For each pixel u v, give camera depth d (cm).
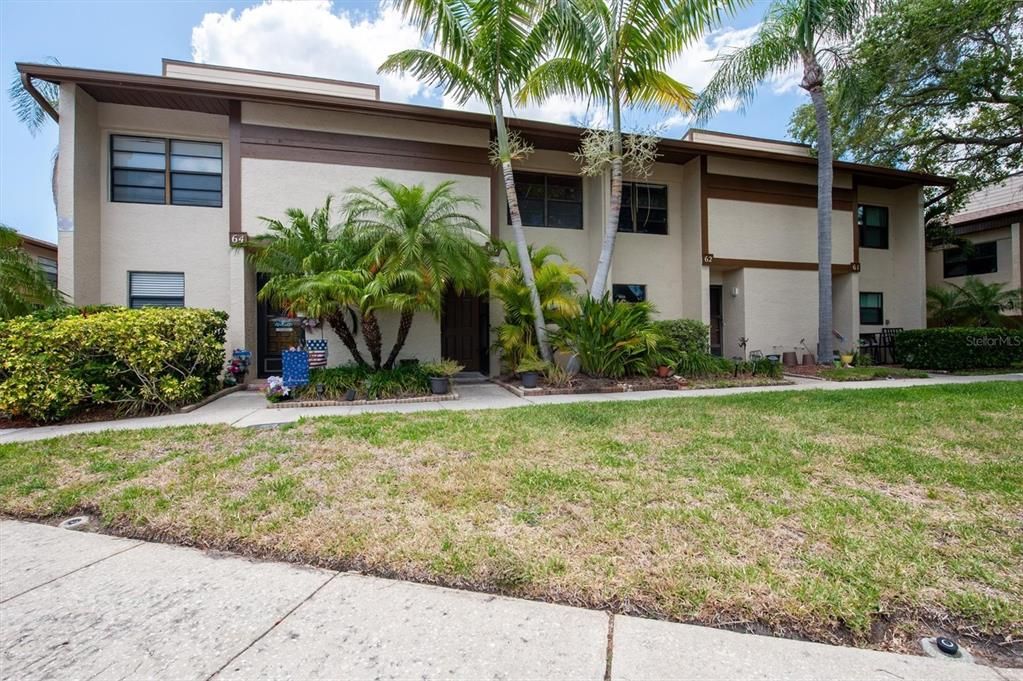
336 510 312
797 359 1255
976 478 361
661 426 546
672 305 1284
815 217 1311
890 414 603
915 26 1165
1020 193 1614
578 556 250
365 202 823
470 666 176
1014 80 1220
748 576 229
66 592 228
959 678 171
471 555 251
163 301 976
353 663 178
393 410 686
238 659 181
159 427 567
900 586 222
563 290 988
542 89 961
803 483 353
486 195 1041
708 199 1221
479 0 828
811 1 977
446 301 1132
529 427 546
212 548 272
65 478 383
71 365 632
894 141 1477
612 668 175
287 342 1036
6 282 762
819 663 178
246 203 920
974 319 1392
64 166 859
